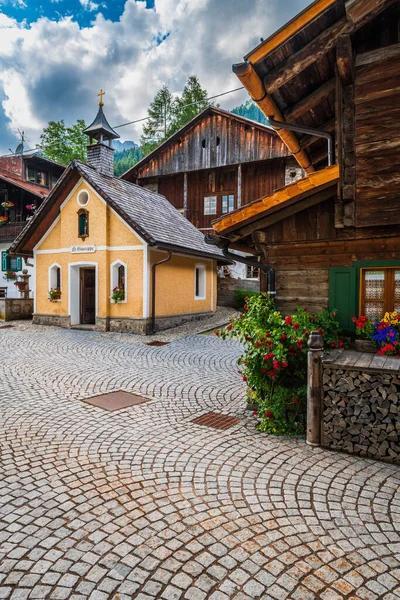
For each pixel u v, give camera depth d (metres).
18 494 3.34
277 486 3.49
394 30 3.83
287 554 2.59
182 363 8.78
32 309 17.03
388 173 3.84
